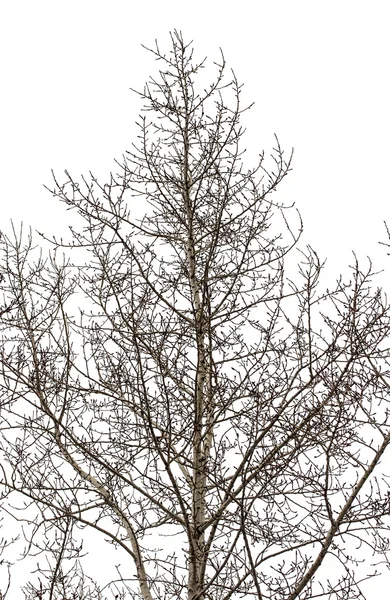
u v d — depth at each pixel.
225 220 9.12
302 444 7.68
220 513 7.95
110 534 8.07
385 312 7.59
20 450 8.20
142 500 8.76
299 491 7.71
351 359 7.59
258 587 7.06
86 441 8.30
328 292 8.18
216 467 8.23
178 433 8.09
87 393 8.69
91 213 8.74
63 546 7.78
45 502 7.88
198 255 9.38
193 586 8.08
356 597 7.32
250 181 9.18
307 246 7.88
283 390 7.97
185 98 9.92
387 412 7.24
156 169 9.49
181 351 8.34
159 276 8.72
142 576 8.13
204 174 9.40
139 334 8.12
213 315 8.84
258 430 7.56
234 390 8.04
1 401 8.28
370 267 7.63
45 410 8.18
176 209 9.55
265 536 7.73
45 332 8.91
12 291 9.02
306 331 7.96
